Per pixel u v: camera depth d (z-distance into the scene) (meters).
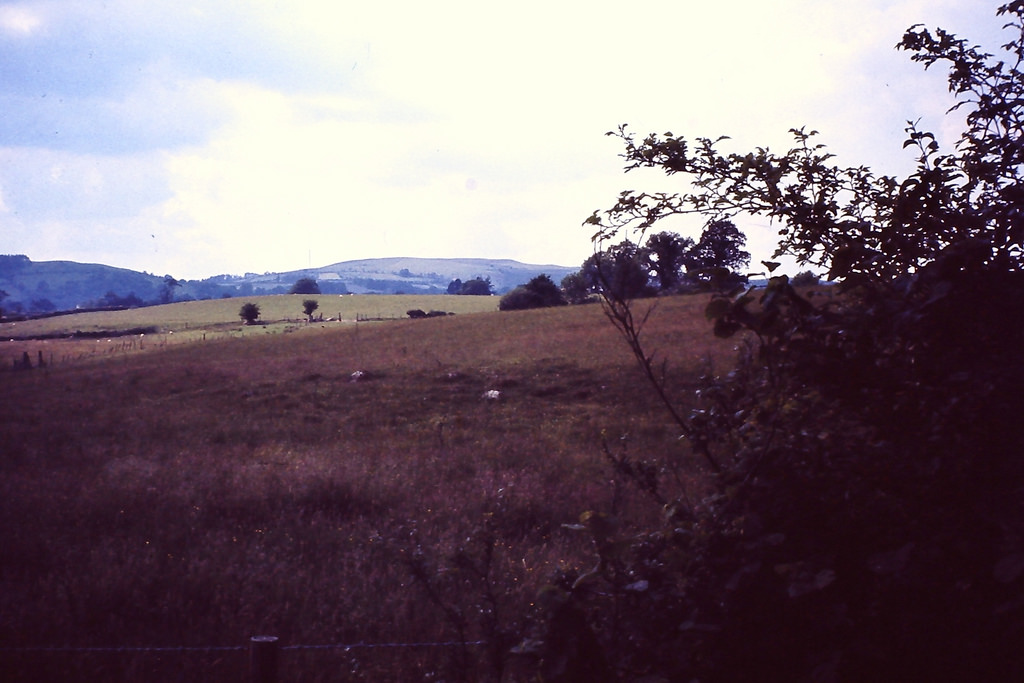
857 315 2.97
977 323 3.00
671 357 28.41
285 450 16.31
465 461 13.81
